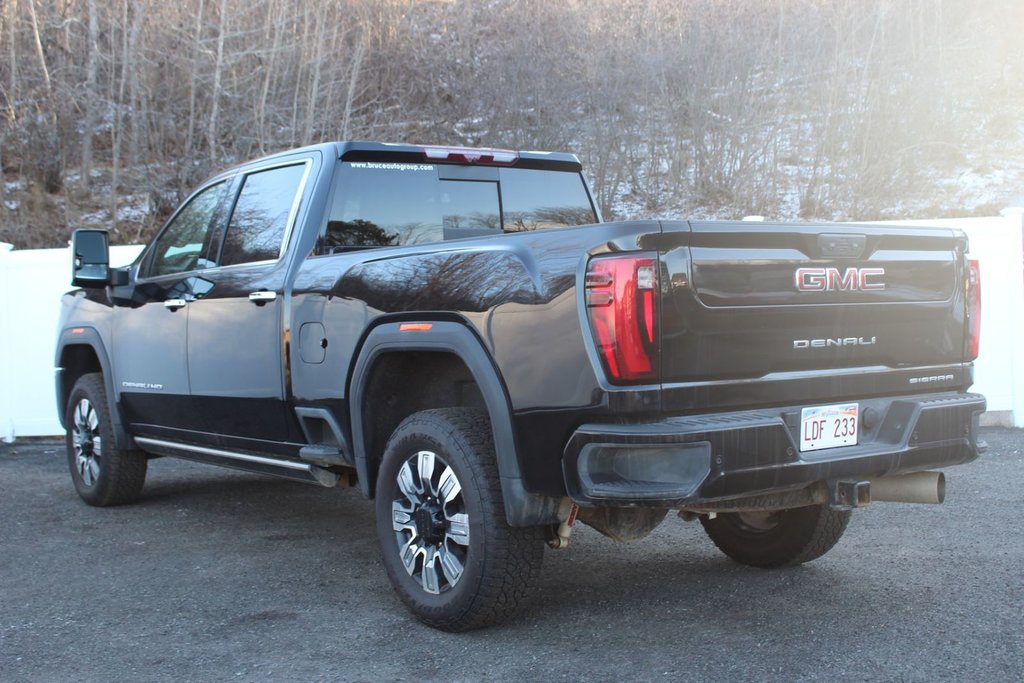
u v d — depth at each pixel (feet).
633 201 61.16
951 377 12.85
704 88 60.95
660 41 61.26
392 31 64.69
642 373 10.25
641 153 62.08
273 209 15.94
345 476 15.28
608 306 10.32
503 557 11.57
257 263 15.84
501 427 11.35
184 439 18.06
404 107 64.23
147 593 14.39
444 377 13.82
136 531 18.38
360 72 64.03
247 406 15.80
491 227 16.63
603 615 12.91
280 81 60.85
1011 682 10.35
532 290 11.05
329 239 15.03
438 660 11.43
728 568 15.11
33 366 29.12
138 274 19.30
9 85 59.62
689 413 10.59
